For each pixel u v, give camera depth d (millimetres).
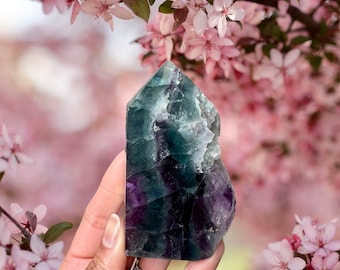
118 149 1058
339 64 641
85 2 402
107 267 328
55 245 378
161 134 324
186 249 329
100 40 1139
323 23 557
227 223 334
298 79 689
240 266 1028
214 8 402
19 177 973
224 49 463
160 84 327
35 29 1160
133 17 405
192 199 326
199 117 327
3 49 1155
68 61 1141
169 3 407
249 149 784
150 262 340
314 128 745
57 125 1082
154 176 324
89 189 1019
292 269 398
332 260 396
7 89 1118
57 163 1019
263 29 544
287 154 775
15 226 398
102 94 1115
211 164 329
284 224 977
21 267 370
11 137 415
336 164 773
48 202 984
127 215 326
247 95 639
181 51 494
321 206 956
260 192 928
